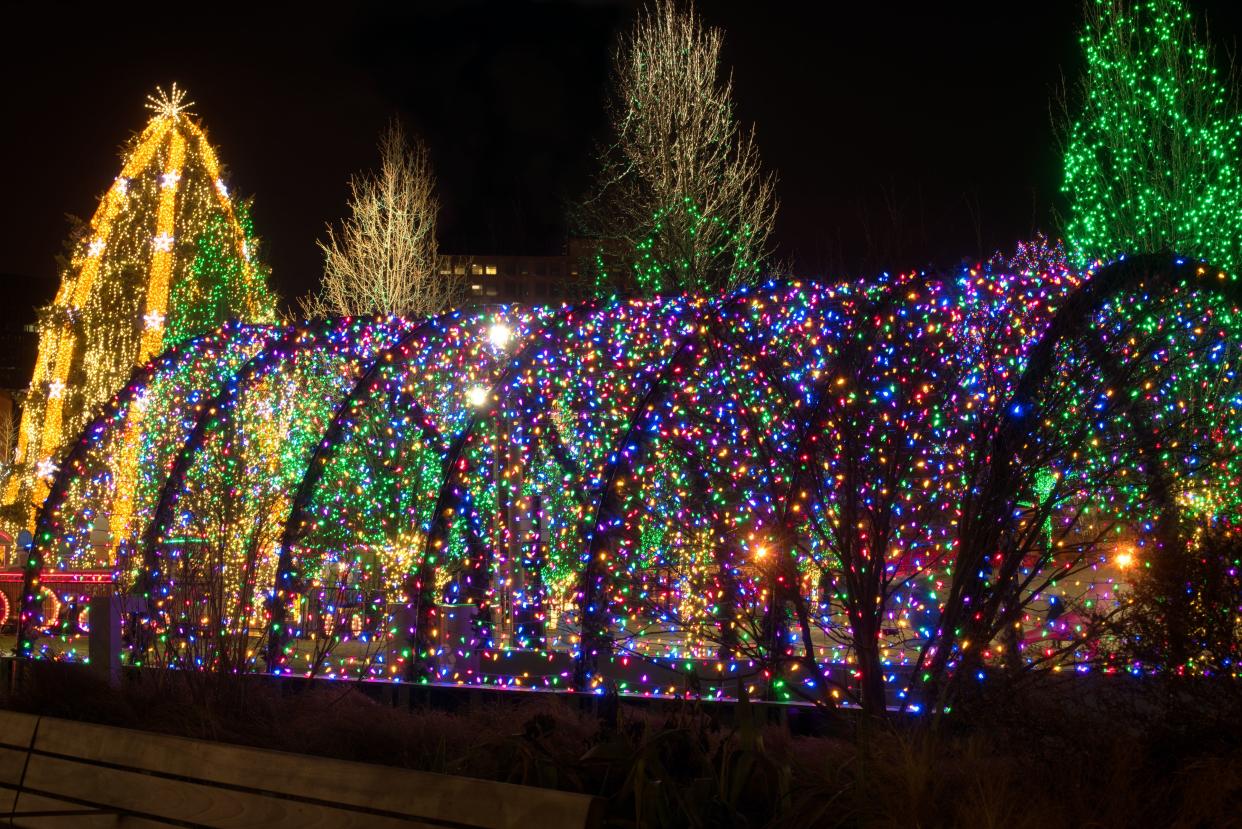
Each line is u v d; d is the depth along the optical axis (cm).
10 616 1747
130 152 2372
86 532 1716
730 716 755
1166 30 1998
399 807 378
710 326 798
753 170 2458
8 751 524
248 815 419
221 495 1102
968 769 473
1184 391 775
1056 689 560
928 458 683
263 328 1306
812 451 665
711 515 711
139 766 468
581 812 338
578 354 1299
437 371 1348
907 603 780
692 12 2491
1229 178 1972
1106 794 435
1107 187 2014
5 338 5566
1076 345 655
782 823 427
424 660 967
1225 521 573
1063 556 688
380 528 1360
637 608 812
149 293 2230
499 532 1292
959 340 720
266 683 878
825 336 758
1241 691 482
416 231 2986
